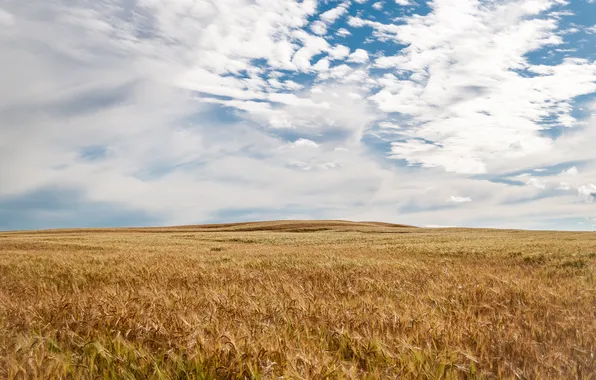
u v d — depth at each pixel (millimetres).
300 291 7867
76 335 4824
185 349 4137
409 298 7621
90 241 41344
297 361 3895
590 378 3770
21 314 6016
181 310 5949
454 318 5801
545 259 18094
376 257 19906
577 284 10070
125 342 4477
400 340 4359
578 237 40750
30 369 3779
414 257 20031
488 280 10430
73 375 3766
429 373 3697
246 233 63219
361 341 4531
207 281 10398
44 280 11422
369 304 6570
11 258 18203
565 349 4434
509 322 5613
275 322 5523
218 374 3727
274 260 16969
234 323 5211
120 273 12359
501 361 4172
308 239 43562
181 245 35031
